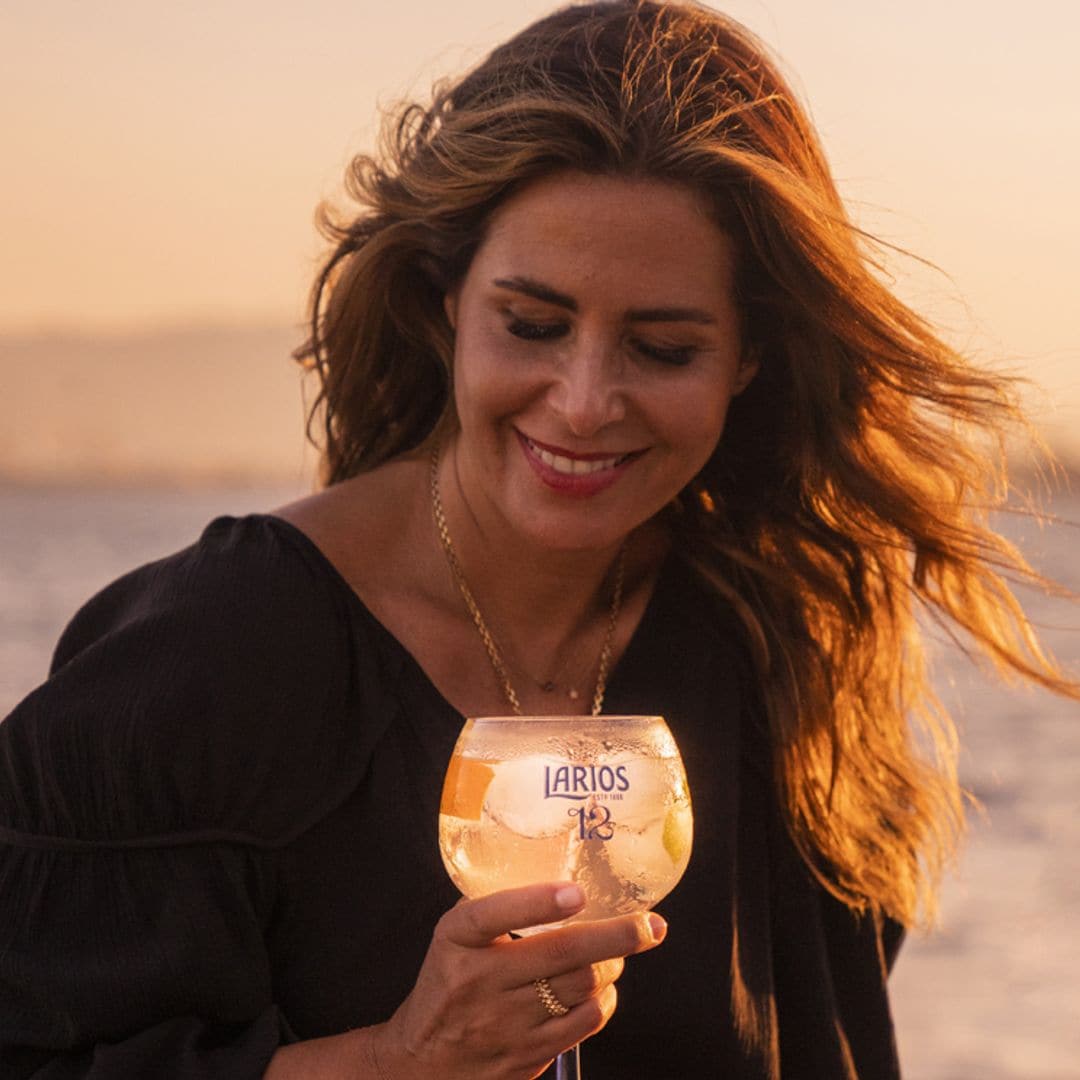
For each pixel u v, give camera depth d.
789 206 3.71
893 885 4.52
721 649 4.29
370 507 3.96
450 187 3.59
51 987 3.44
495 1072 3.12
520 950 2.96
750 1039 3.97
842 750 4.45
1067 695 4.69
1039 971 13.42
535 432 3.60
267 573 3.73
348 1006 3.67
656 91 3.60
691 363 3.66
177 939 3.45
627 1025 3.83
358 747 3.71
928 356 4.17
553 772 2.91
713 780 4.11
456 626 3.95
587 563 3.97
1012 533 4.67
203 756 3.50
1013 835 19.30
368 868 3.67
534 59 3.71
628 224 3.49
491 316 3.61
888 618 4.62
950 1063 11.23
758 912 4.18
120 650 3.56
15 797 3.54
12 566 63.69
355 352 4.27
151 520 106.25
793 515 4.51
